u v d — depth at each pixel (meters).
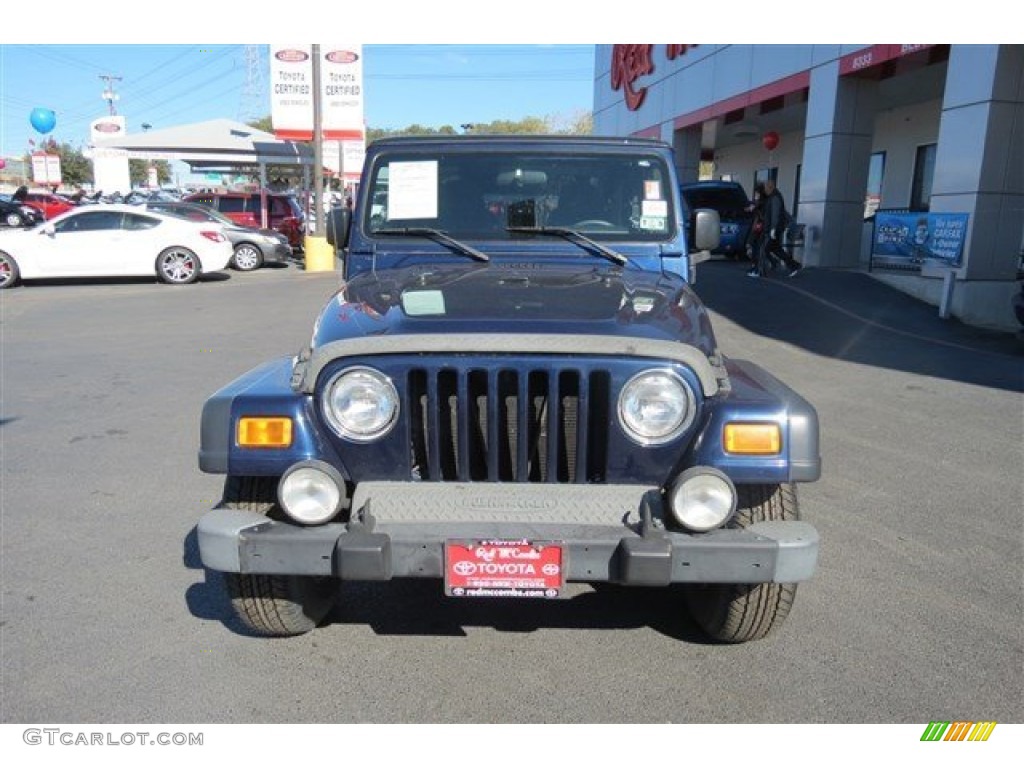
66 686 3.09
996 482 5.19
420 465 2.91
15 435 6.31
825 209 15.05
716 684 3.10
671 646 3.38
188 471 5.51
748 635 3.29
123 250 15.93
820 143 15.13
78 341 10.20
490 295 3.23
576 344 2.78
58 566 4.10
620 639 3.44
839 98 14.62
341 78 20.33
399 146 4.11
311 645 3.40
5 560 4.16
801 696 3.02
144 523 4.64
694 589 3.52
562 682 3.13
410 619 3.62
